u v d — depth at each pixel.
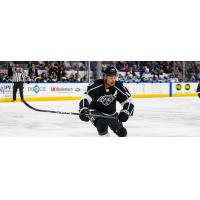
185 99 19.20
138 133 8.31
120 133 5.83
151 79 21.61
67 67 19.58
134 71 21.56
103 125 5.63
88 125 9.70
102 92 5.69
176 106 14.93
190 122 10.20
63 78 18.89
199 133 8.32
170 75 22.42
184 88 21.94
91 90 5.70
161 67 22.36
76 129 9.02
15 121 10.48
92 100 5.84
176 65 22.73
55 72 18.73
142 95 20.48
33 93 17.88
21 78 16.83
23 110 13.47
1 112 12.78
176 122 10.20
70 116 11.67
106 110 5.82
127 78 21.12
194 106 14.94
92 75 20.12
